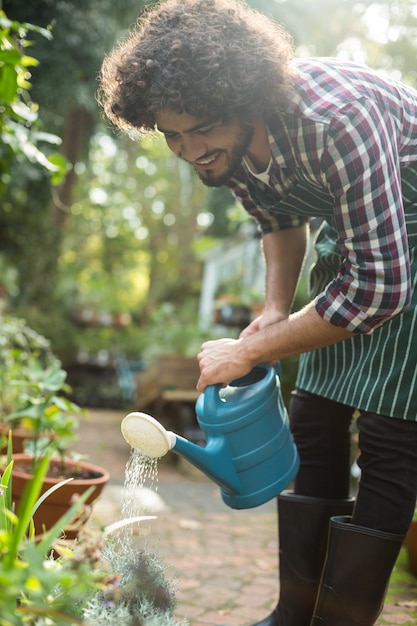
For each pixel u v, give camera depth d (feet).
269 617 5.45
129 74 4.03
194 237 54.03
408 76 20.57
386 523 4.53
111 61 4.44
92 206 55.47
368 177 4.01
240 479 4.65
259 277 29.78
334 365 5.14
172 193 55.98
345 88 4.16
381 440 4.60
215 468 4.49
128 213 61.87
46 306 30.50
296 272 5.72
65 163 8.48
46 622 2.99
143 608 3.58
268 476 4.70
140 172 57.06
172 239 60.18
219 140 4.17
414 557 7.71
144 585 3.73
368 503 4.61
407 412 4.50
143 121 4.21
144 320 46.98
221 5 4.16
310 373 5.42
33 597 3.05
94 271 63.16
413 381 4.53
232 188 5.64
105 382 32.09
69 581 2.73
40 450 7.79
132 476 4.30
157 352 26.66
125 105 4.14
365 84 4.26
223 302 24.62
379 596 4.53
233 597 7.02
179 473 15.35
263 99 4.06
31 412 7.22
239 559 8.50
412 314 4.61
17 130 8.12
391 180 4.10
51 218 30.78
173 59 3.86
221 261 42.86
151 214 59.57
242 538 9.62
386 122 4.23
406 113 4.50
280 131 4.30
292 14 21.49
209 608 6.64
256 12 4.55
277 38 4.19
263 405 4.64
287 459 4.84
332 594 4.53
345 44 22.07
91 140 29.25
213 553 8.69
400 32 20.45
